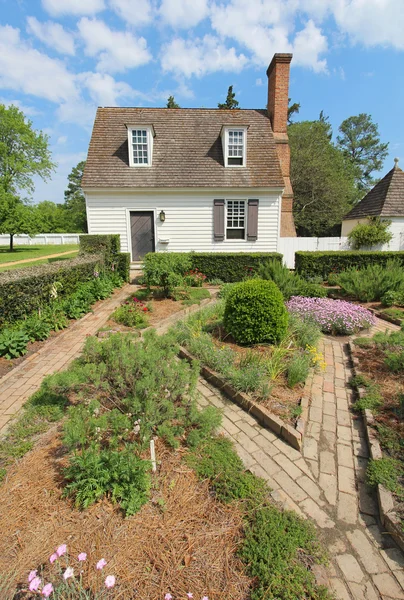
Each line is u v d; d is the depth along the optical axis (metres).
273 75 14.26
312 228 27.17
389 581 1.75
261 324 4.79
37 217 24.78
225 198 12.35
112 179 11.84
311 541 1.92
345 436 3.05
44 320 5.63
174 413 2.70
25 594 1.55
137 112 13.65
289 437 2.91
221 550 1.82
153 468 2.35
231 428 3.11
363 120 44.69
